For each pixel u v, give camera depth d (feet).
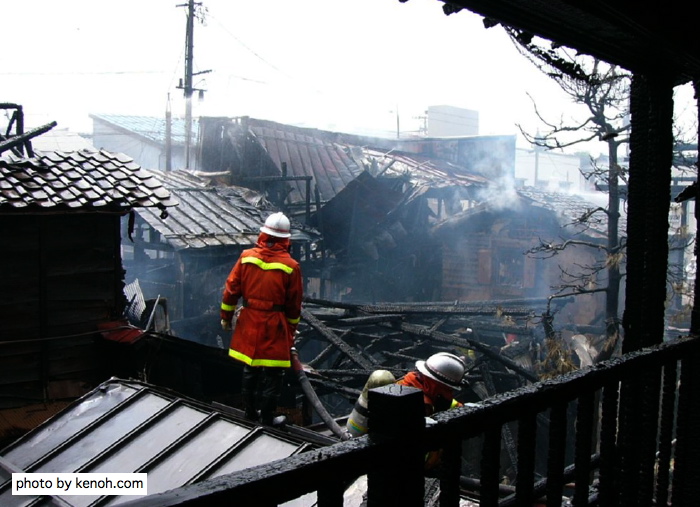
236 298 18.51
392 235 72.74
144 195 27.66
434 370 12.42
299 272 18.39
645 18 7.77
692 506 10.11
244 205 56.75
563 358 37.09
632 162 11.49
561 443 6.70
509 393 6.10
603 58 9.59
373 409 4.85
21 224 26.35
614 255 37.17
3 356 26.09
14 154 30.68
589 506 9.13
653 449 8.99
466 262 77.10
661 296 11.30
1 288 26.04
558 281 70.95
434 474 12.60
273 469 3.95
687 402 9.99
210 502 3.51
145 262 50.03
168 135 84.58
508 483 34.73
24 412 26.35
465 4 7.18
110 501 14.12
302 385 21.75
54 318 27.45
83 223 28.14
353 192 65.82
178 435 16.61
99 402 19.08
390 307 43.21
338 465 4.26
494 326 45.06
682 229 42.27
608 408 7.73
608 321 38.55
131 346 27.30
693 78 10.91
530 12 7.47
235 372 31.96
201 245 44.11
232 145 72.38
